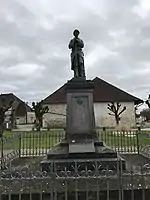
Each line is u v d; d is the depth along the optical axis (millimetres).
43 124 45750
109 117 45000
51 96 47188
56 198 5566
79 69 9008
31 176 5418
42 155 11742
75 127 8523
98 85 47500
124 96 46000
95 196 5867
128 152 12250
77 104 8633
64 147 8234
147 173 5664
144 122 54188
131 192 5750
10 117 46531
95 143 8336
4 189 5871
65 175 5344
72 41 9320
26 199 5793
